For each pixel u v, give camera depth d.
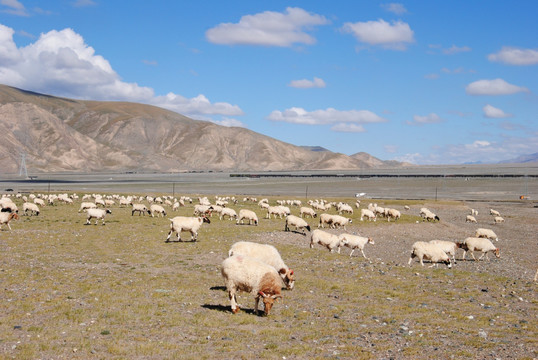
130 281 21.31
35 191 124.25
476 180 196.88
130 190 145.88
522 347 13.15
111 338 13.02
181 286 20.69
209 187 172.00
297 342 13.29
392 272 25.52
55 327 13.89
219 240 35.53
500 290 21.67
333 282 22.30
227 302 18.11
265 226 45.72
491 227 57.34
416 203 91.94
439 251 28.45
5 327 13.73
